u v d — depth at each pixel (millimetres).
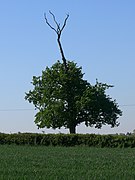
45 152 53000
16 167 34062
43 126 84562
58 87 84688
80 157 45031
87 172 30750
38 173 30219
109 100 87500
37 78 86750
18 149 59062
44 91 84875
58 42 84750
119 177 28391
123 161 39812
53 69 86125
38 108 86750
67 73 85188
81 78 85812
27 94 86875
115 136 67812
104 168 33688
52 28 83812
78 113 84188
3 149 58906
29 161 39531
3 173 30109
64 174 29750
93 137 68812
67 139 70000
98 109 85062
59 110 83250
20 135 72062
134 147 66875
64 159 42062
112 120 87562
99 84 86500
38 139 71188
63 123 83875
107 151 56156
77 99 83688
